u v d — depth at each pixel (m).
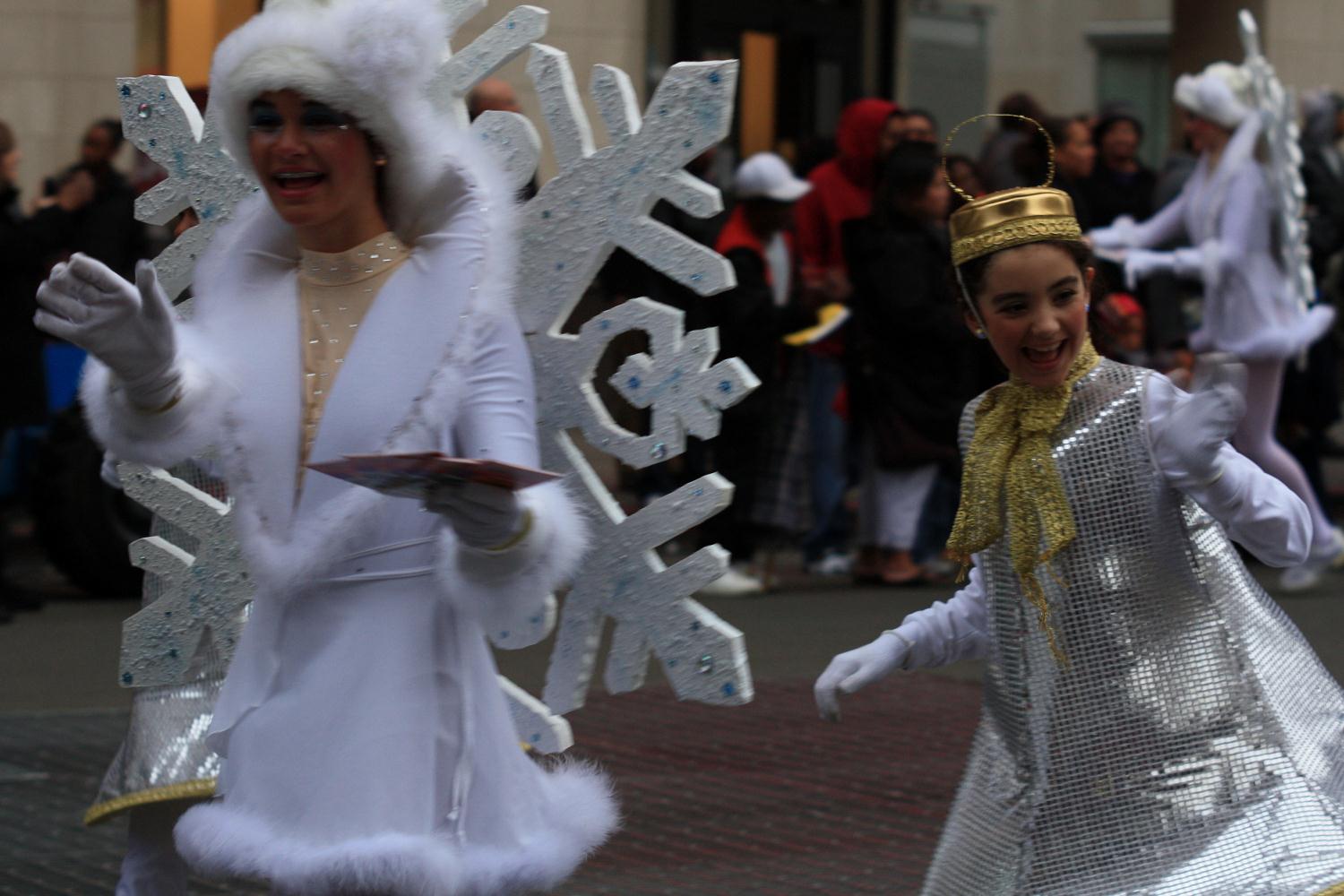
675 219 15.94
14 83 19.97
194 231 6.84
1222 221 15.67
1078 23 39.69
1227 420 5.67
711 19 26.22
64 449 16.00
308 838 5.29
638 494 18.11
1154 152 39.94
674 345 6.00
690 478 16.66
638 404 6.08
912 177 16.30
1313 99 19.83
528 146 6.30
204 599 6.77
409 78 5.40
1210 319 15.73
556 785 5.90
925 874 8.73
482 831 5.50
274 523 5.52
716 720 11.95
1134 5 39.53
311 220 5.45
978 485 6.05
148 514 16.36
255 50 5.34
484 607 5.38
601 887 8.51
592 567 6.17
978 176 17.03
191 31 20.69
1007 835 5.97
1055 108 39.88
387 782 5.30
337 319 5.58
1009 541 5.98
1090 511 5.88
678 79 5.95
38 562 18.86
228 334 5.65
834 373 17.19
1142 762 5.83
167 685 6.86
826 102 28.34
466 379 5.43
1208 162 16.16
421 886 5.18
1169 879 5.70
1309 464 18.77
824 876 8.71
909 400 16.77
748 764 10.84
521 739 6.33
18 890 8.23
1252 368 15.69
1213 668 5.84
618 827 6.23
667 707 12.37
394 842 5.18
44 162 20.12
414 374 5.41
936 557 17.94
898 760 10.98
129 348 5.34
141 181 16.05
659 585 6.06
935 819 9.71
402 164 5.53
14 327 15.20
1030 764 5.98
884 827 9.56
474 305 5.46
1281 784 5.71
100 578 16.23
